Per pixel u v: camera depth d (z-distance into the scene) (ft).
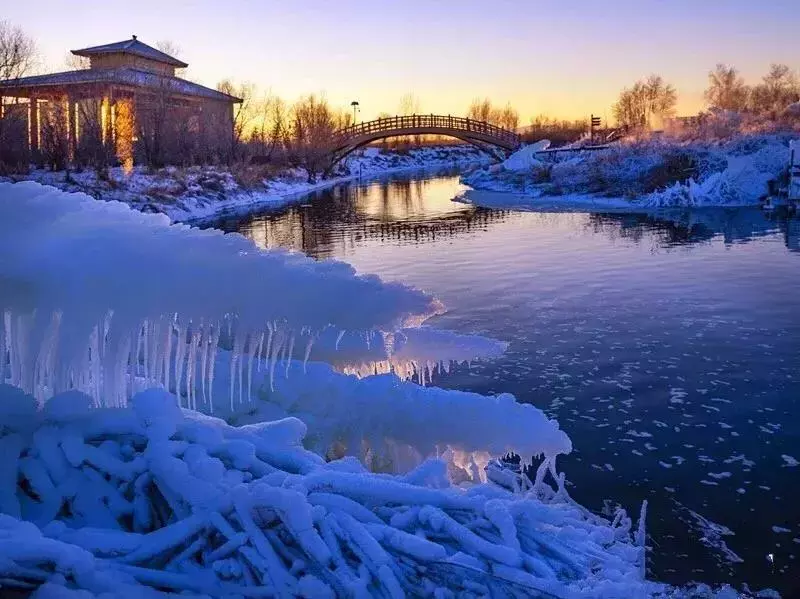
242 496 9.71
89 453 10.61
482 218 84.33
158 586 9.12
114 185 98.94
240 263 11.25
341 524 9.72
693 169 102.73
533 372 26.02
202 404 14.24
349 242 64.59
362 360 15.55
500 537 10.18
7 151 102.83
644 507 16.31
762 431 20.58
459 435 14.44
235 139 150.71
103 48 147.13
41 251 10.89
